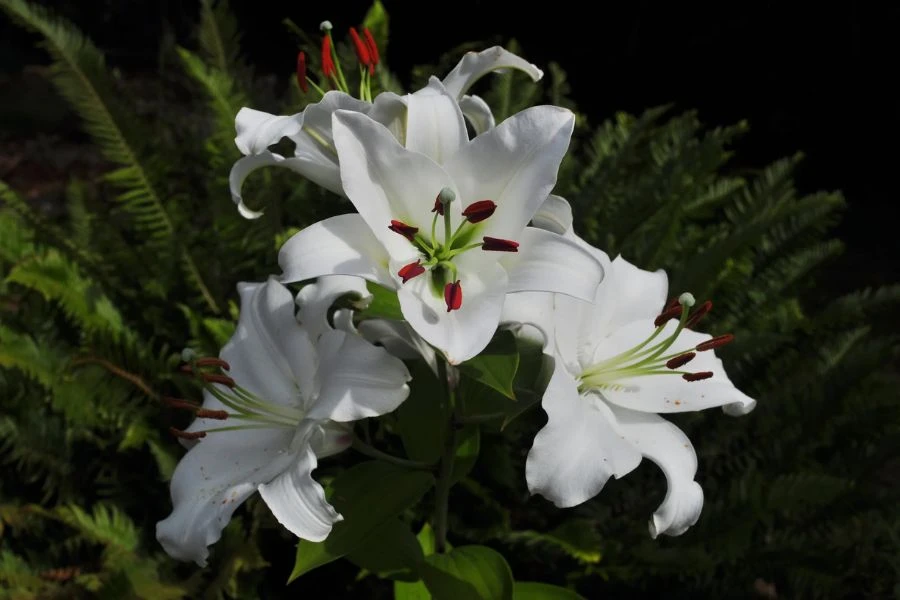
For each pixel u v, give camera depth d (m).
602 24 3.08
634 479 1.35
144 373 1.35
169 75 2.27
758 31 2.93
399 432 0.95
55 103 3.24
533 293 0.78
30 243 1.46
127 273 1.57
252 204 1.47
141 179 1.50
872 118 2.96
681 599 1.28
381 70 1.52
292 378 0.84
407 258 0.72
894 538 1.26
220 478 0.81
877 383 1.46
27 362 1.27
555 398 0.75
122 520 1.25
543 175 0.70
